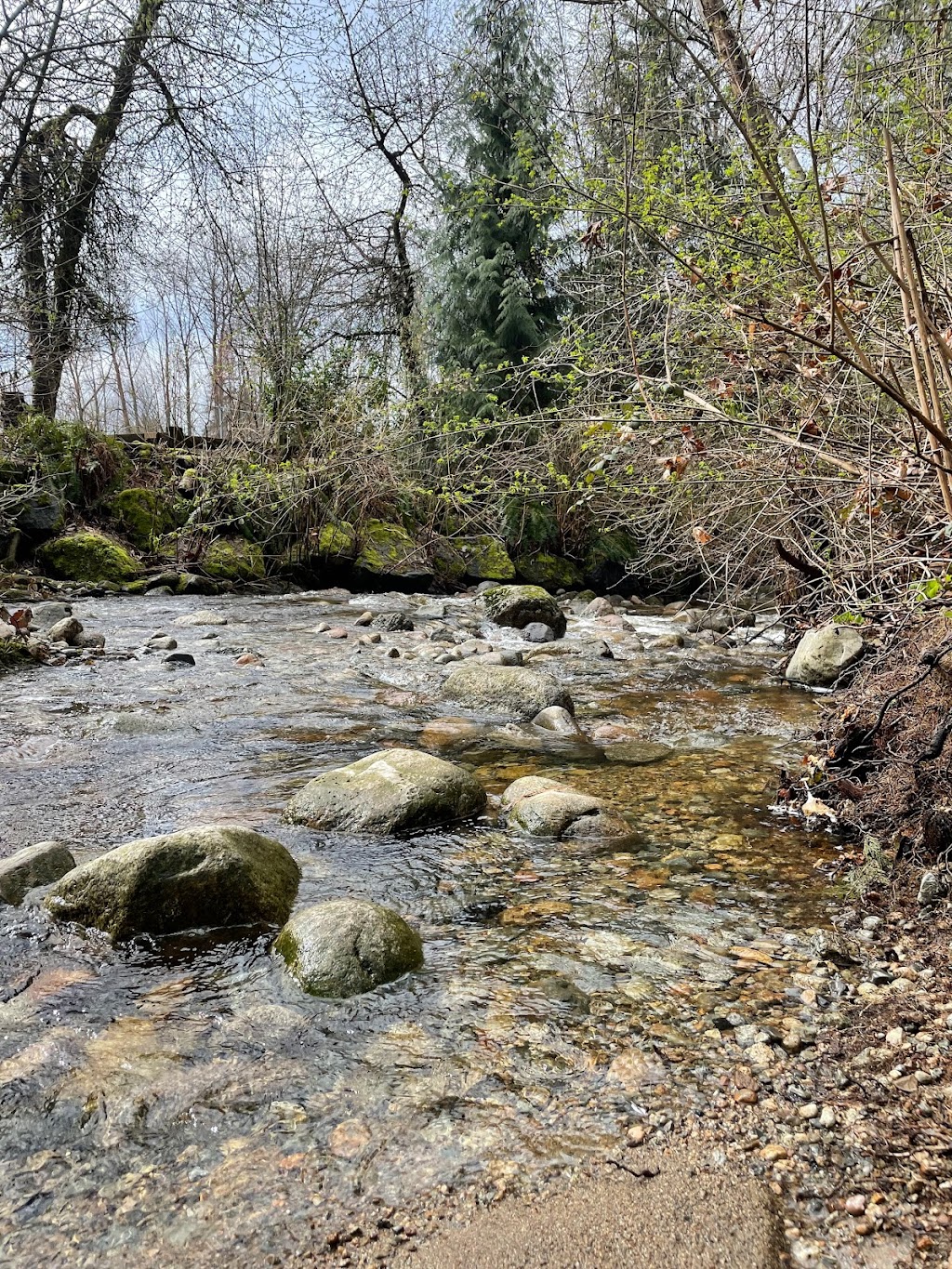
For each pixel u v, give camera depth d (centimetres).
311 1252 148
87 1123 179
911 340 227
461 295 1361
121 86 1304
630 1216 153
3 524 1029
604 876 298
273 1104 185
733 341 448
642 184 582
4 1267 145
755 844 324
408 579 1212
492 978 233
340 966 229
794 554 591
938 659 310
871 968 235
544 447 816
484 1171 165
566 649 759
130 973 237
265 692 575
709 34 447
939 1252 144
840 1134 172
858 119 454
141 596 1043
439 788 351
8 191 1230
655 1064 196
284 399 1278
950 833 281
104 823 342
